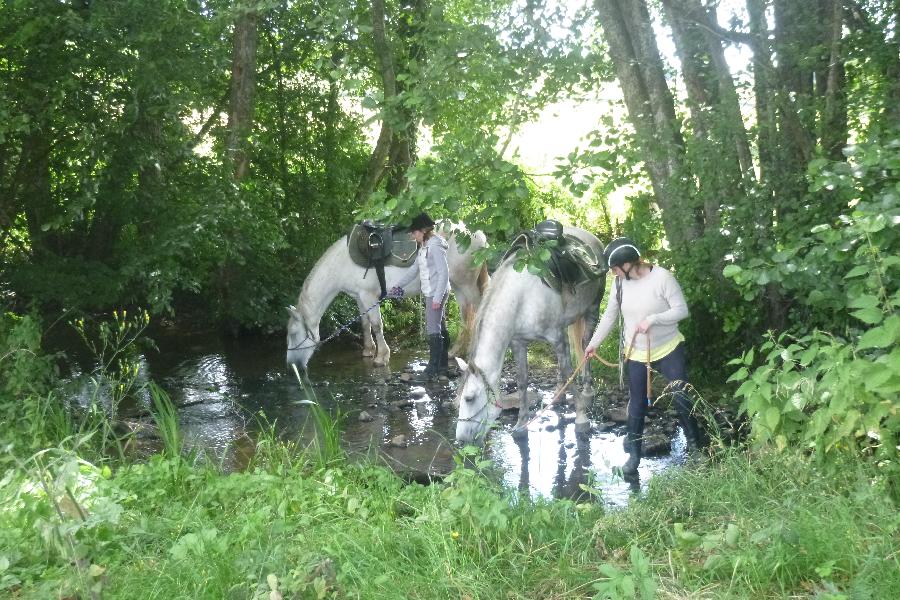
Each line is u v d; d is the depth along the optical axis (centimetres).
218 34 1040
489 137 457
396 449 676
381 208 458
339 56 1167
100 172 880
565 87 555
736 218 668
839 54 636
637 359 581
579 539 377
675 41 680
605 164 436
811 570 309
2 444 479
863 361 358
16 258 1031
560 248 682
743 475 414
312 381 932
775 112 666
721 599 294
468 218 457
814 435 391
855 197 482
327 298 975
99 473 469
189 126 1057
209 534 353
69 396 711
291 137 1254
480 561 350
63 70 823
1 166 927
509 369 927
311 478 494
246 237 1027
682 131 738
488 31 519
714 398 740
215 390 895
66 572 333
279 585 312
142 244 985
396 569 344
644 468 601
